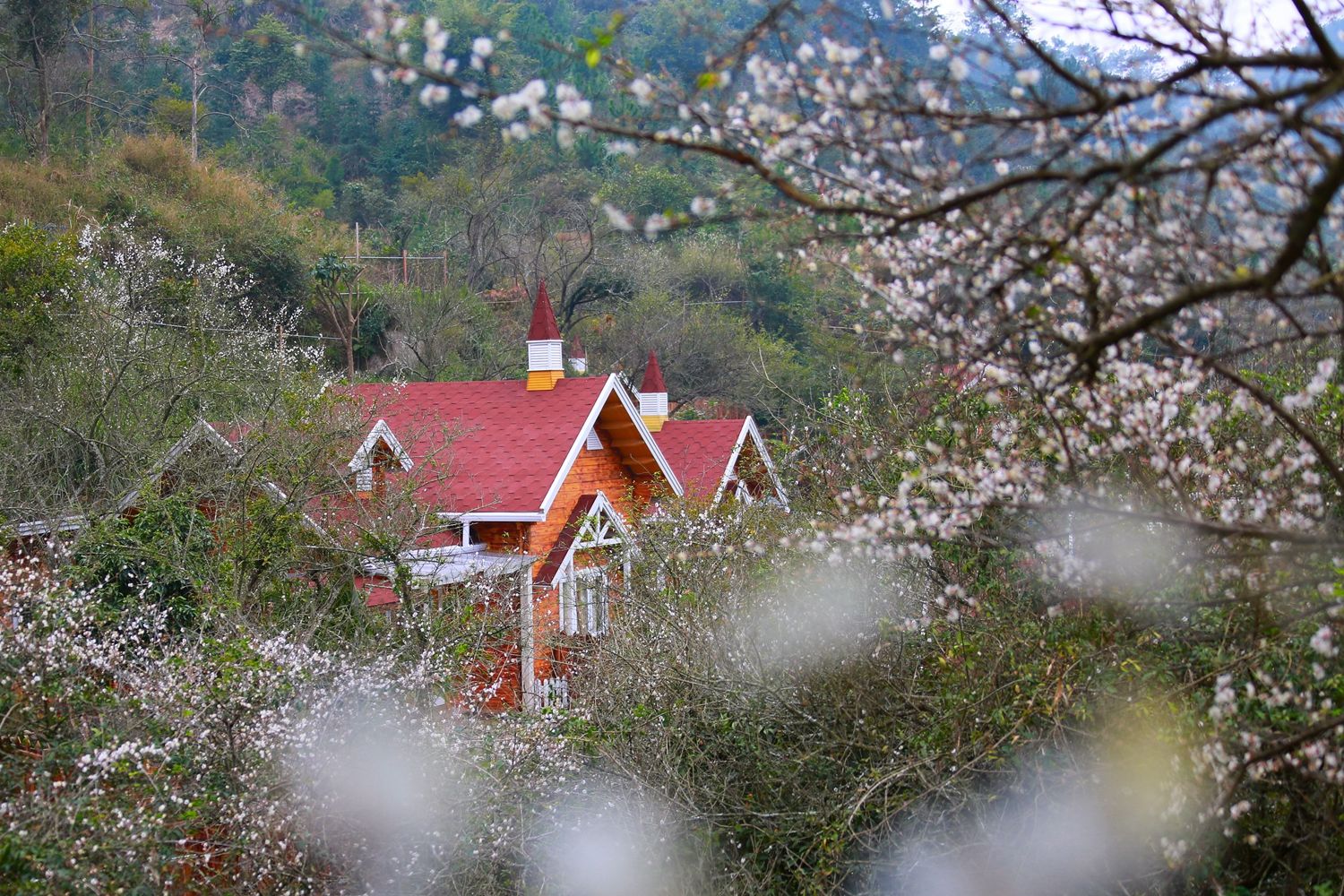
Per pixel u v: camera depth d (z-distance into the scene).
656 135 3.03
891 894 5.99
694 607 8.50
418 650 10.15
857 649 6.77
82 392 13.36
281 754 7.26
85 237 19.02
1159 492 5.10
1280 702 4.52
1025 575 6.24
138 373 14.15
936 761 6.03
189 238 30.42
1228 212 3.59
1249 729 4.61
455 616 11.05
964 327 4.44
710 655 7.59
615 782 7.55
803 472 9.48
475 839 7.30
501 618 11.88
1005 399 5.82
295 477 11.71
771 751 6.98
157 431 13.14
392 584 11.40
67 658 7.66
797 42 3.34
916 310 4.28
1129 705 5.18
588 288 38.41
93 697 7.65
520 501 14.96
